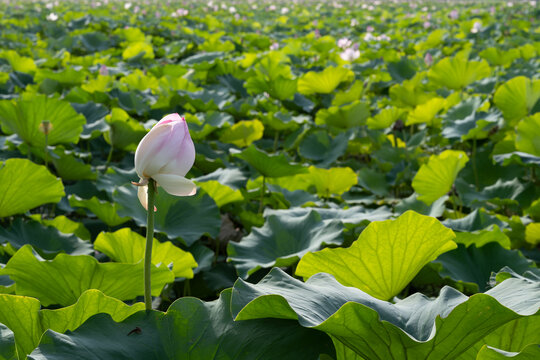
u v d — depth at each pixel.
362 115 6.05
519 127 4.60
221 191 3.81
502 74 8.65
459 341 1.48
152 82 7.91
